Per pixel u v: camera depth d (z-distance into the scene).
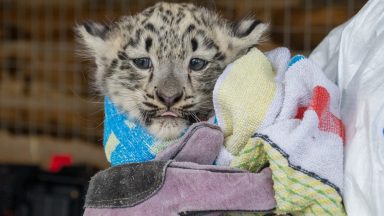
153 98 0.70
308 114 0.58
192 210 0.58
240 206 0.58
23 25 1.96
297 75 0.60
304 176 0.57
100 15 1.79
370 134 0.58
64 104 1.82
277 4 1.54
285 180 0.57
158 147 0.66
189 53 0.71
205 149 0.60
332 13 1.47
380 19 0.62
